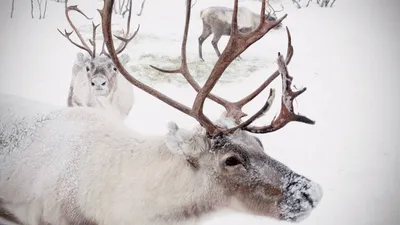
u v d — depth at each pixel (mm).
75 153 3438
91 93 6391
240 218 4980
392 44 9141
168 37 9984
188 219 3166
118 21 10734
